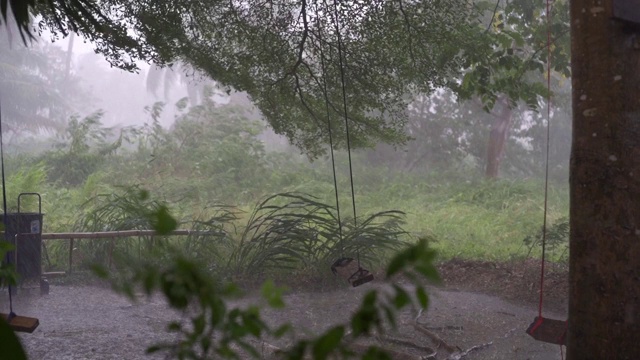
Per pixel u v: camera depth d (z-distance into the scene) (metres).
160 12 8.89
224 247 11.78
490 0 16.23
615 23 4.11
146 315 8.37
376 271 11.01
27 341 7.02
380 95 10.30
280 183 23.11
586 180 4.17
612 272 4.10
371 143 10.95
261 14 9.62
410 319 8.29
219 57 9.80
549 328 4.89
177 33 9.00
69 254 11.02
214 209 17.89
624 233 4.09
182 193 19.81
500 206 20.61
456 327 8.10
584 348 4.18
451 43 9.69
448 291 10.23
